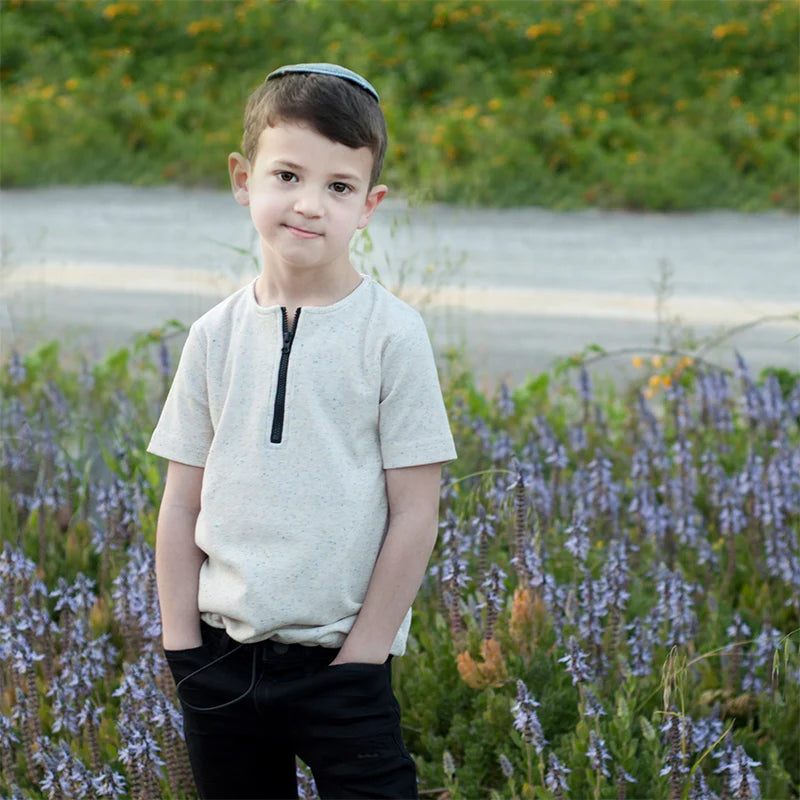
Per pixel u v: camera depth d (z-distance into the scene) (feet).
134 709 9.94
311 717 7.22
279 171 7.09
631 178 44.57
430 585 12.83
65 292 30.66
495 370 23.97
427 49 56.54
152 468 14.25
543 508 13.74
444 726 11.18
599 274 33.60
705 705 11.13
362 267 13.51
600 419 16.98
